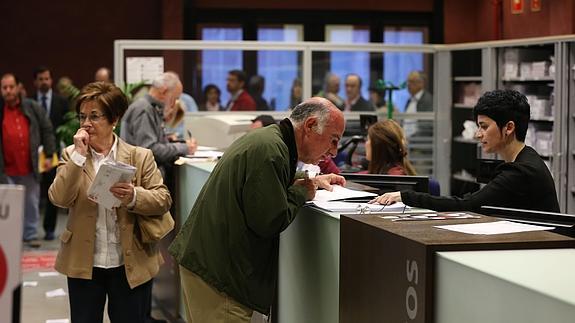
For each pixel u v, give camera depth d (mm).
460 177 12227
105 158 4977
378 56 11992
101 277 4973
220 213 4137
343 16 15789
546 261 2920
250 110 11680
